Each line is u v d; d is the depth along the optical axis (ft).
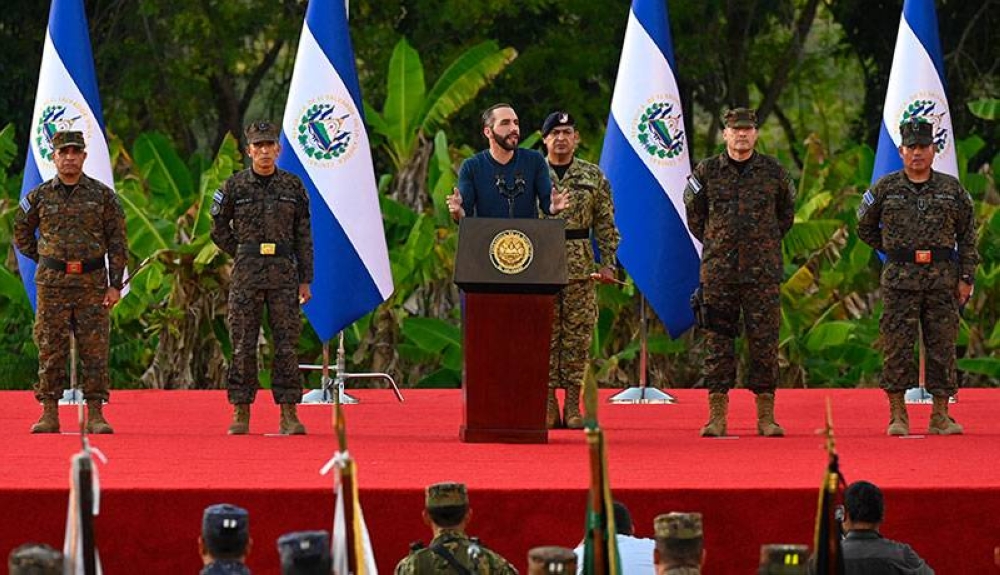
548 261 75.66
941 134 115.75
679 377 155.74
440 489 49.90
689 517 45.09
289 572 44.39
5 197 160.25
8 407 104.73
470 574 49.14
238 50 213.46
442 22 203.62
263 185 84.23
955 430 83.66
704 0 210.79
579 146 203.92
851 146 217.77
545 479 60.64
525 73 202.39
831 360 156.46
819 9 259.39
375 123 159.63
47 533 56.34
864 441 79.82
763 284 82.53
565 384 86.94
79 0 111.04
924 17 115.85
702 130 250.37
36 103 111.14
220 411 101.35
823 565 45.44
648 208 108.17
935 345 83.66
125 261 84.33
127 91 208.64
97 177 110.83
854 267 152.15
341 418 43.24
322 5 105.91
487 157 82.58
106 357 84.33
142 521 56.39
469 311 76.23
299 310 84.74
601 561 43.65
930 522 58.29
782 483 59.11
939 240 83.25
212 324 148.77
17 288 150.71
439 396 118.32
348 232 106.01
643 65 108.27
